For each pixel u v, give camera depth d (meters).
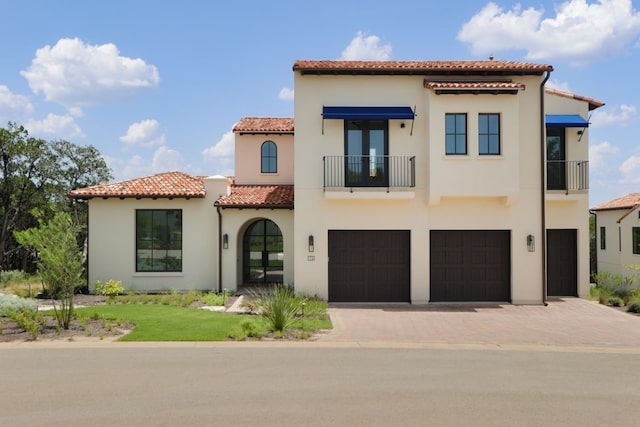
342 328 14.67
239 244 23.77
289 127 25.58
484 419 7.37
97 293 21.06
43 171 34.62
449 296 19.72
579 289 20.56
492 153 19.14
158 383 9.06
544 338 13.51
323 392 8.58
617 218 33.22
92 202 21.94
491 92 18.80
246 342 12.66
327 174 19.41
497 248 19.83
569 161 20.48
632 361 11.11
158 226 22.20
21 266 35.03
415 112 19.44
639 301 18.02
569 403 8.13
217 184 22.14
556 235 20.78
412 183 19.36
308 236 19.50
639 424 7.23
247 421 7.21
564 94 20.95
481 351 11.98
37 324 14.18
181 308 17.31
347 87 19.55
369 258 19.75
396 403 8.04
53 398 8.23
